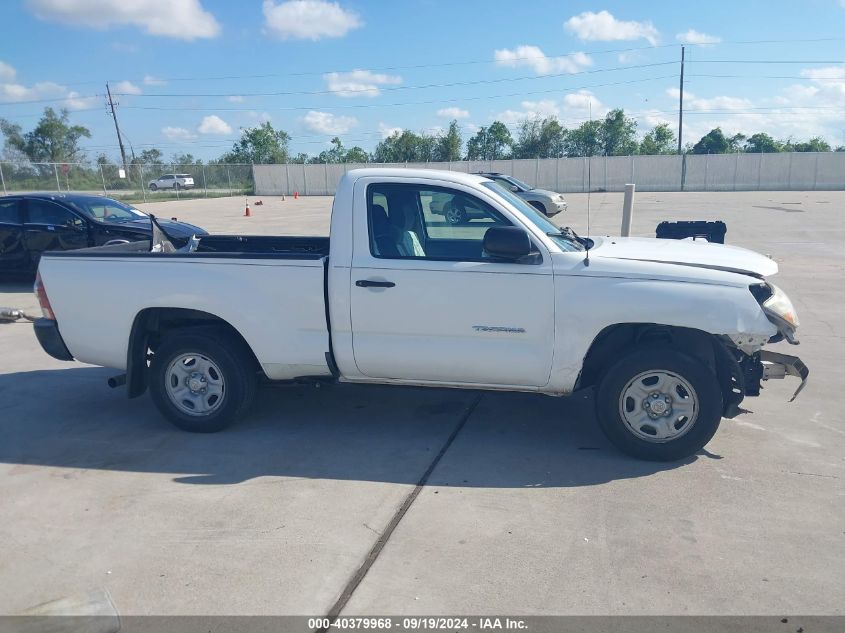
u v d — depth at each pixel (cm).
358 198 508
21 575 362
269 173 5378
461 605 331
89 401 635
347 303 505
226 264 523
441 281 489
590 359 496
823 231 1895
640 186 4831
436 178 512
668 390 475
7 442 539
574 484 454
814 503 425
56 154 6125
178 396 552
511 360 490
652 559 367
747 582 347
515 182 2558
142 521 414
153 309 548
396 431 551
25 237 1214
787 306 478
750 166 4700
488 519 410
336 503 433
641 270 470
